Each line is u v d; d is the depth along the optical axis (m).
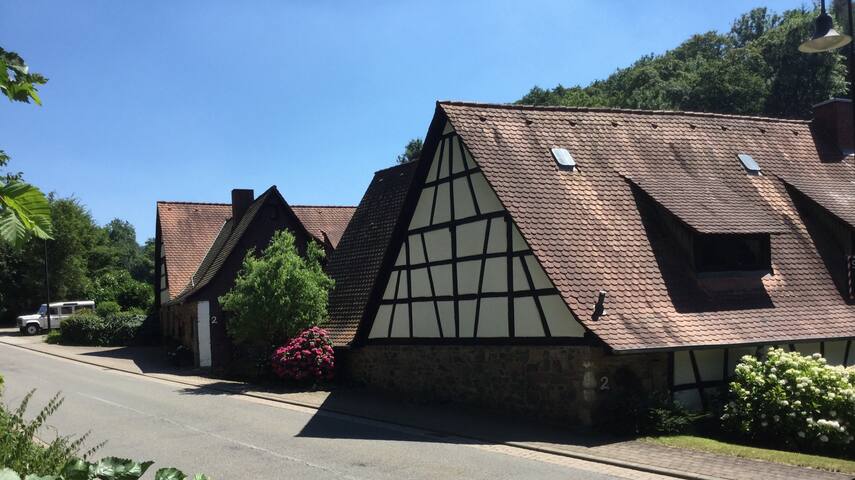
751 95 43.22
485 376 15.33
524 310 14.36
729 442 12.03
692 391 13.52
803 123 20.64
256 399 18.34
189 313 29.12
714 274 14.99
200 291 27.61
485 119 16.58
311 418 15.01
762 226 15.43
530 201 14.87
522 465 10.24
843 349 14.98
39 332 47.81
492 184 14.86
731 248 15.45
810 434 11.41
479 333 15.51
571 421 13.12
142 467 3.73
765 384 12.09
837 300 15.48
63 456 5.93
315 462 10.52
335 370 20.98
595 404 12.77
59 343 40.25
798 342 13.91
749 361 12.94
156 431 13.33
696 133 18.83
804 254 16.34
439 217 16.84
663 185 16.44
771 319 14.34
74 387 20.91
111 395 18.97
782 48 44.12
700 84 45.06
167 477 3.65
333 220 34.59
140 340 38.97
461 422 13.95
